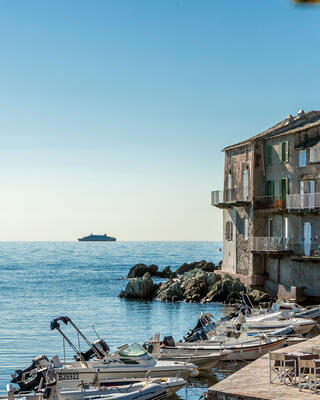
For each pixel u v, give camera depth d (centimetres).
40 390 2056
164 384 2219
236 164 5894
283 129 5381
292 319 3509
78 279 8969
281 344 2889
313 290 4706
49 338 3722
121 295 6384
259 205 5494
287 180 5153
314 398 1630
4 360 3045
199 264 8931
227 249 6066
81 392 2045
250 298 5222
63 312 5050
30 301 5938
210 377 2644
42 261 15175
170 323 4372
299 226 4909
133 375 2339
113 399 1998
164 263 14475
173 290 6019
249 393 1695
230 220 5978
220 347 2767
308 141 4972
